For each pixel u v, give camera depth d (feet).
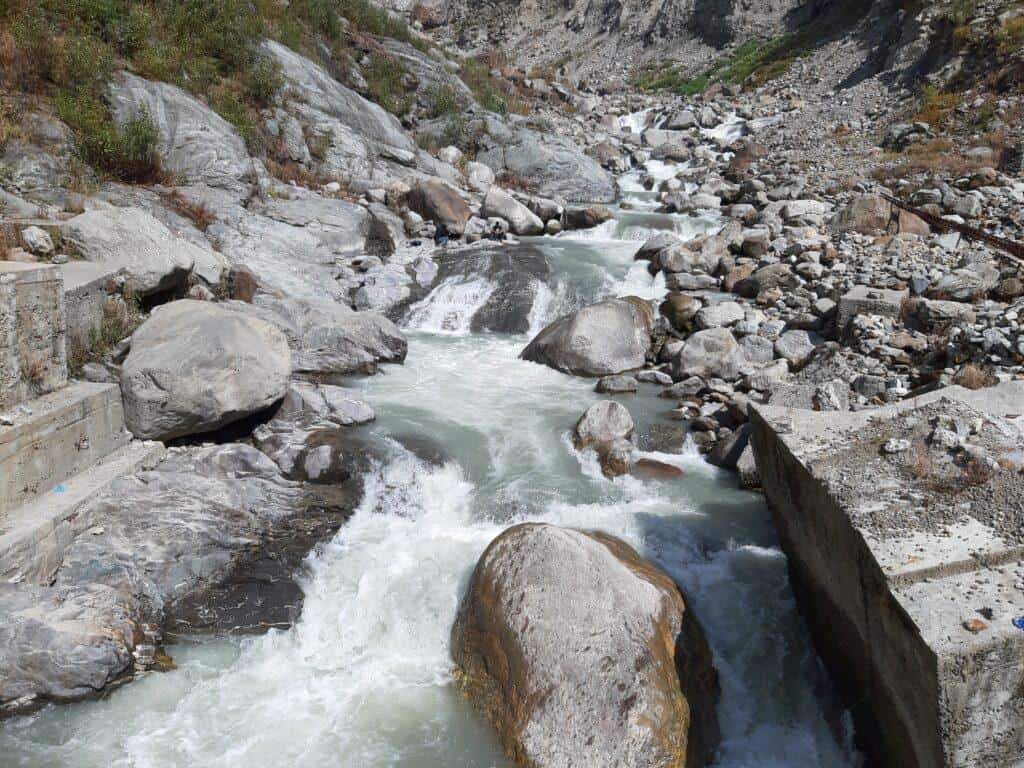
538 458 31.22
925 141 64.08
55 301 26.99
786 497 22.90
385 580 24.54
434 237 57.11
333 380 37.32
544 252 53.83
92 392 27.27
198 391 29.17
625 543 25.23
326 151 63.41
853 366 34.88
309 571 25.40
